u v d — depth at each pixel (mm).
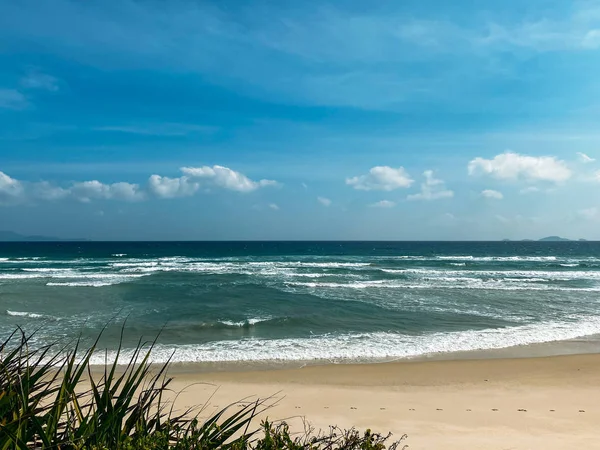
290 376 10734
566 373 10969
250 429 6645
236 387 9719
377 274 36906
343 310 20016
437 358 12641
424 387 9859
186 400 8523
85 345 13414
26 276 33281
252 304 21562
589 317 18703
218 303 21766
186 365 11742
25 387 2197
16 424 1947
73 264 46969
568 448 6148
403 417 7742
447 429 7062
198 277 33406
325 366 11672
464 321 17797
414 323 17406
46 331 15352
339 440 2682
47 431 2029
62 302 21594
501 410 8156
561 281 32344
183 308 20312
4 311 19078
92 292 24891
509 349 13680
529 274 37969
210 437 2303
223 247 119562
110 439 2125
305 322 17391
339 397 9039
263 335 15430
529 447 6188
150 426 2328
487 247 126188
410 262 51906
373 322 17531
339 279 33031
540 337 15188
